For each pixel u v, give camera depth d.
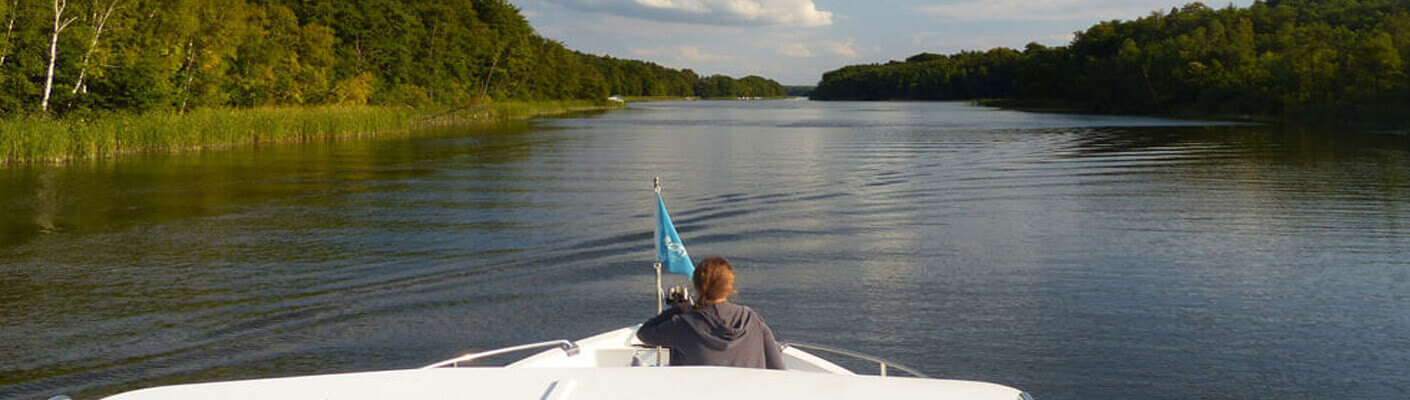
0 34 41.44
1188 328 9.68
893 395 3.52
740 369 3.88
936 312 10.45
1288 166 29.55
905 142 44.44
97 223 17.27
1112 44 179.50
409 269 12.80
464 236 15.56
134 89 46.12
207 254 13.97
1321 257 13.48
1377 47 83.25
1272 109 93.94
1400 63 79.81
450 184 24.30
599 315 10.38
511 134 55.28
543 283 11.97
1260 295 11.13
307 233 15.96
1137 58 131.25
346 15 91.75
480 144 44.03
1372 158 33.03
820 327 9.84
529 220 17.42
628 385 3.62
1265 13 170.12
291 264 13.18
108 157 33.94
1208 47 130.00
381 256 13.77
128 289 11.60
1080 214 18.16
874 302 10.94
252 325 9.90
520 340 9.39
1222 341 9.20
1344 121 71.88
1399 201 19.88
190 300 11.00
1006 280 12.12
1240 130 59.72
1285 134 53.25
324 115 51.94
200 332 9.61
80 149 33.62
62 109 43.41
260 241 15.13
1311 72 91.81
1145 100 124.62
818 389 3.60
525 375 3.76
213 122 41.81
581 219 17.53
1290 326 9.74
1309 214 17.92
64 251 14.29
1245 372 8.23
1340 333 9.46
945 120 84.25
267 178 26.03
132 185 24.00
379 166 30.59
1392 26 111.81
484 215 18.11
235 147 41.00
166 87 48.66
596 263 13.27
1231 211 18.44
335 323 9.99
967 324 9.91
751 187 23.23
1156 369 8.34
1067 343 9.16
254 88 64.38
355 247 14.54
